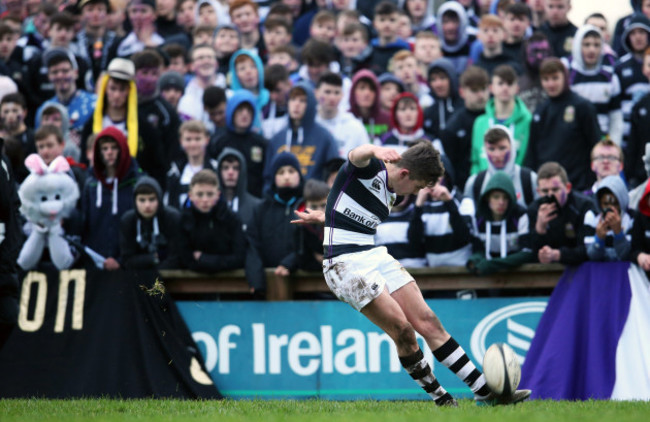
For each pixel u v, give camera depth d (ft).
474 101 112.98
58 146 108.27
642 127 112.57
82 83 135.95
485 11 152.25
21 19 153.07
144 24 141.08
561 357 85.71
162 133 115.24
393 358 90.22
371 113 120.67
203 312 92.02
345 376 90.53
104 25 143.64
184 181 110.22
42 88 130.31
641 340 84.79
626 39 120.78
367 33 135.64
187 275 93.66
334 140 113.09
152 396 87.71
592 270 87.81
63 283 92.58
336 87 116.37
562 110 109.29
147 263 93.45
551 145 109.50
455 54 135.64
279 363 91.25
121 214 99.30
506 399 62.39
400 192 61.41
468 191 99.19
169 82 125.59
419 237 94.73
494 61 129.08
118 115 113.39
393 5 135.23
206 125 125.18
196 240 93.09
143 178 94.07
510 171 98.99
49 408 66.08
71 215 97.25
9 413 61.46
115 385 88.69
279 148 112.68
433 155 60.44
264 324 91.66
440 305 91.04
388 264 62.69
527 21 134.10
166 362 89.61
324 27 140.36
